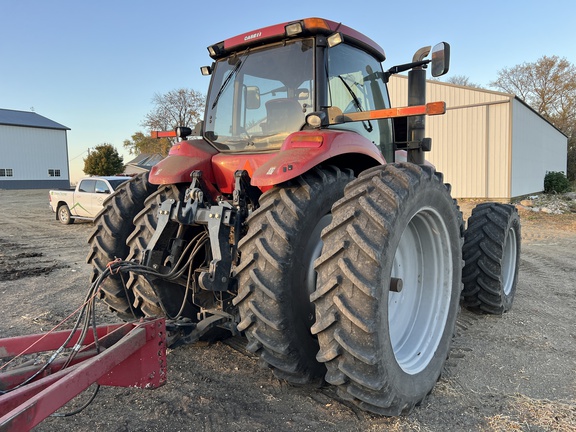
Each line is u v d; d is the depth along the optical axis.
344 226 2.36
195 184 3.04
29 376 2.15
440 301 3.06
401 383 2.44
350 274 2.22
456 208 3.16
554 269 6.94
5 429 1.52
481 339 3.84
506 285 4.70
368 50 3.72
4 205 20.53
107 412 2.62
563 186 25.44
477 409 2.68
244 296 2.51
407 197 2.46
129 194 3.62
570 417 2.58
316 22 3.00
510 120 17.45
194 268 3.08
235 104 3.47
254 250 2.54
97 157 43.81
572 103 40.78
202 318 3.19
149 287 3.08
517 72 42.88
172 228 2.99
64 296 5.24
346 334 2.23
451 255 3.06
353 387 2.30
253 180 2.63
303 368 2.60
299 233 2.55
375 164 3.28
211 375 3.10
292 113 3.17
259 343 2.54
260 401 2.74
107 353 2.05
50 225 12.86
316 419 2.54
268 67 3.31
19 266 7.05
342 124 3.36
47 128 46.00
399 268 2.98
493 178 18.05
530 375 3.15
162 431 2.43
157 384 2.42
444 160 19.09
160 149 41.19
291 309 2.50
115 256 3.48
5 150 43.34
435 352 2.91
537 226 12.66
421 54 3.75
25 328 4.11
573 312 4.64
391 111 2.83
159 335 2.42
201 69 3.90
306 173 2.79
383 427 2.47
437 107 2.64
